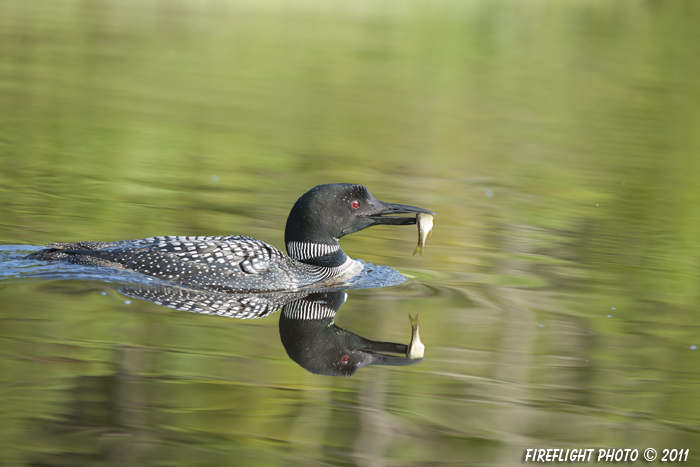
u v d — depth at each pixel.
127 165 16.06
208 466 5.50
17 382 6.47
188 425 6.03
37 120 19.42
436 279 10.26
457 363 7.48
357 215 9.93
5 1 41.62
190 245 9.23
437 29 43.50
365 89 27.25
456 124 22.70
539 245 12.25
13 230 11.10
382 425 6.23
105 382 6.59
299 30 39.47
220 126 20.45
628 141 21.62
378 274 10.30
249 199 13.93
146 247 9.20
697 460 6.02
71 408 6.13
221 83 26.56
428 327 8.40
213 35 36.22
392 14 48.31
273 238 11.57
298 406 6.44
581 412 6.65
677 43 43.12
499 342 8.06
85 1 45.50
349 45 36.16
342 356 7.46
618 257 11.78
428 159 18.36
